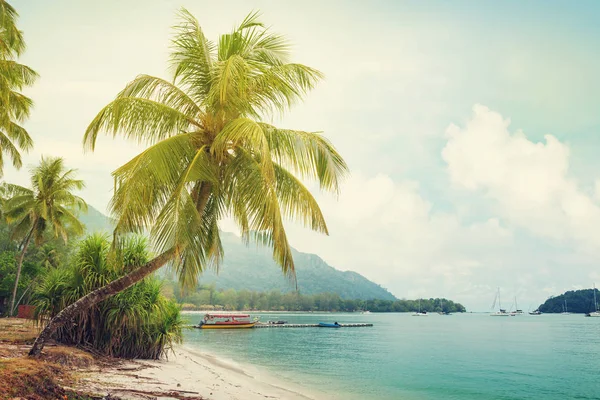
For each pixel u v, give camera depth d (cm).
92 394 844
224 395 1145
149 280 1481
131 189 925
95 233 1446
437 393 1964
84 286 1350
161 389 1043
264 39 1238
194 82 1191
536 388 2222
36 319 1376
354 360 3131
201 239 1204
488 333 7919
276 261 1027
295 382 1925
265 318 15112
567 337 6781
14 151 2661
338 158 1159
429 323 13762
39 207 3606
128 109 1039
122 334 1439
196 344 3969
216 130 1106
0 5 1934
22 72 2441
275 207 977
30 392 735
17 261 4219
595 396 2044
